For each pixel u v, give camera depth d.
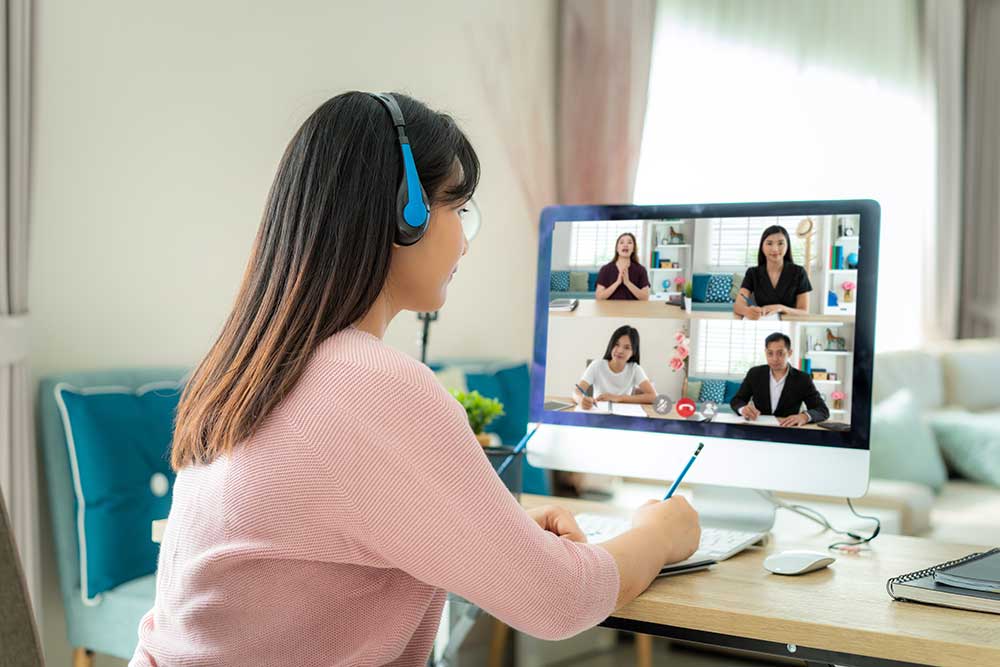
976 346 4.46
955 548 1.26
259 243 0.86
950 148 5.38
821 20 4.45
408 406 0.77
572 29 3.69
